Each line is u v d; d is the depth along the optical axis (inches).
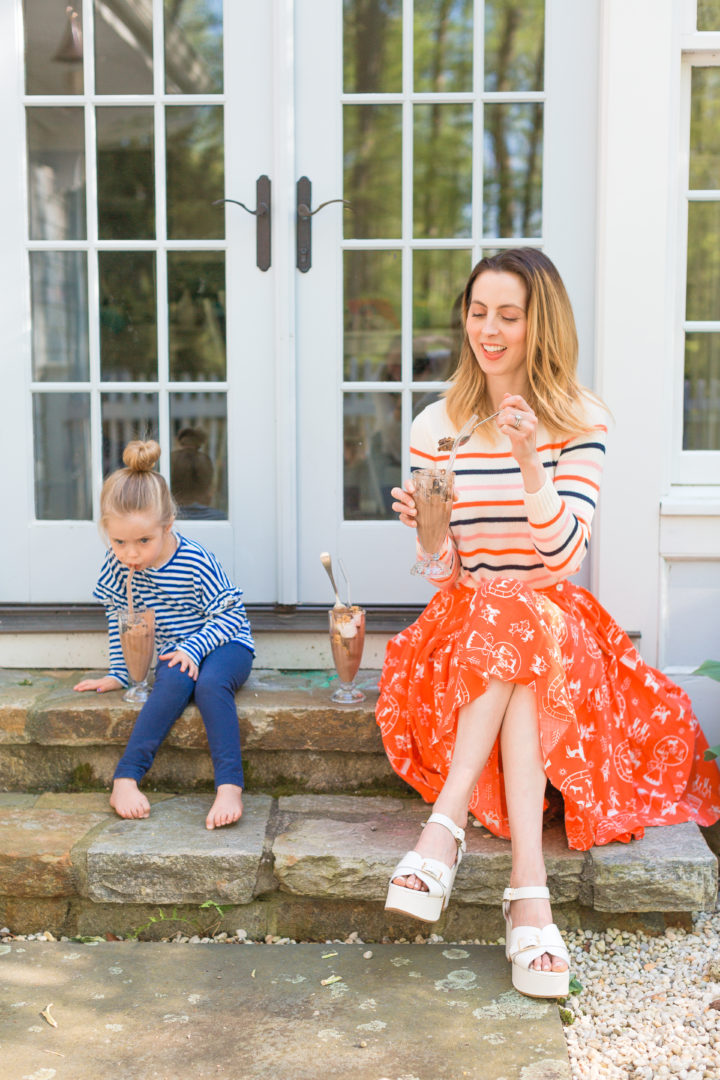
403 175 118.3
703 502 112.3
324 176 117.6
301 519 121.3
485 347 90.4
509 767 84.1
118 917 91.7
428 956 87.0
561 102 115.3
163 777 104.6
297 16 115.6
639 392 112.0
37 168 120.0
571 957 88.4
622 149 110.6
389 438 121.6
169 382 121.5
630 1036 77.7
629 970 86.7
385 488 121.9
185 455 122.4
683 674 114.6
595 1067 73.4
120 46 118.3
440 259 119.6
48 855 90.0
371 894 88.5
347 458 121.5
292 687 110.2
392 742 97.4
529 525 85.2
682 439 119.0
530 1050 73.6
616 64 110.0
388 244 118.8
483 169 118.0
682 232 116.5
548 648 83.2
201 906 90.4
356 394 121.0
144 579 106.3
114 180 120.0
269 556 121.7
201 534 121.8
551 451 90.6
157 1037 75.3
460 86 117.3
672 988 83.8
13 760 105.0
